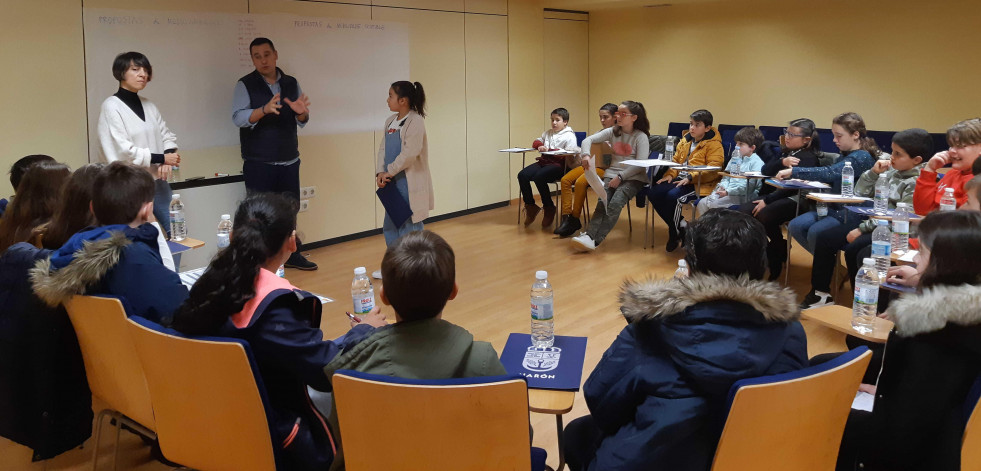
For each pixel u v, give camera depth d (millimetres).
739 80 7863
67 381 2225
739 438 1425
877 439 1711
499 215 7562
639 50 8570
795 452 1515
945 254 1684
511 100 7926
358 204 6438
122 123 4266
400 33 6566
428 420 1398
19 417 2238
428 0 6789
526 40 7965
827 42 7199
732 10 7781
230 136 5406
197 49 5113
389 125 4902
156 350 1722
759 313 1446
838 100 7223
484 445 1426
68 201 2344
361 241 6387
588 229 5852
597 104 9055
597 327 3998
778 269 5051
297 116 5152
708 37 8000
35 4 4352
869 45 6938
